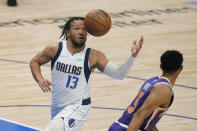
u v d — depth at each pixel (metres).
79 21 10.42
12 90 17.94
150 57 23.31
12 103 16.45
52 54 10.54
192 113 15.61
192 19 33.59
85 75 10.44
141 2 40.34
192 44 26.36
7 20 32.12
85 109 10.45
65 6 37.94
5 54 23.39
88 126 14.34
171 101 9.16
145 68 21.34
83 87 10.45
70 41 10.51
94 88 18.31
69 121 10.16
